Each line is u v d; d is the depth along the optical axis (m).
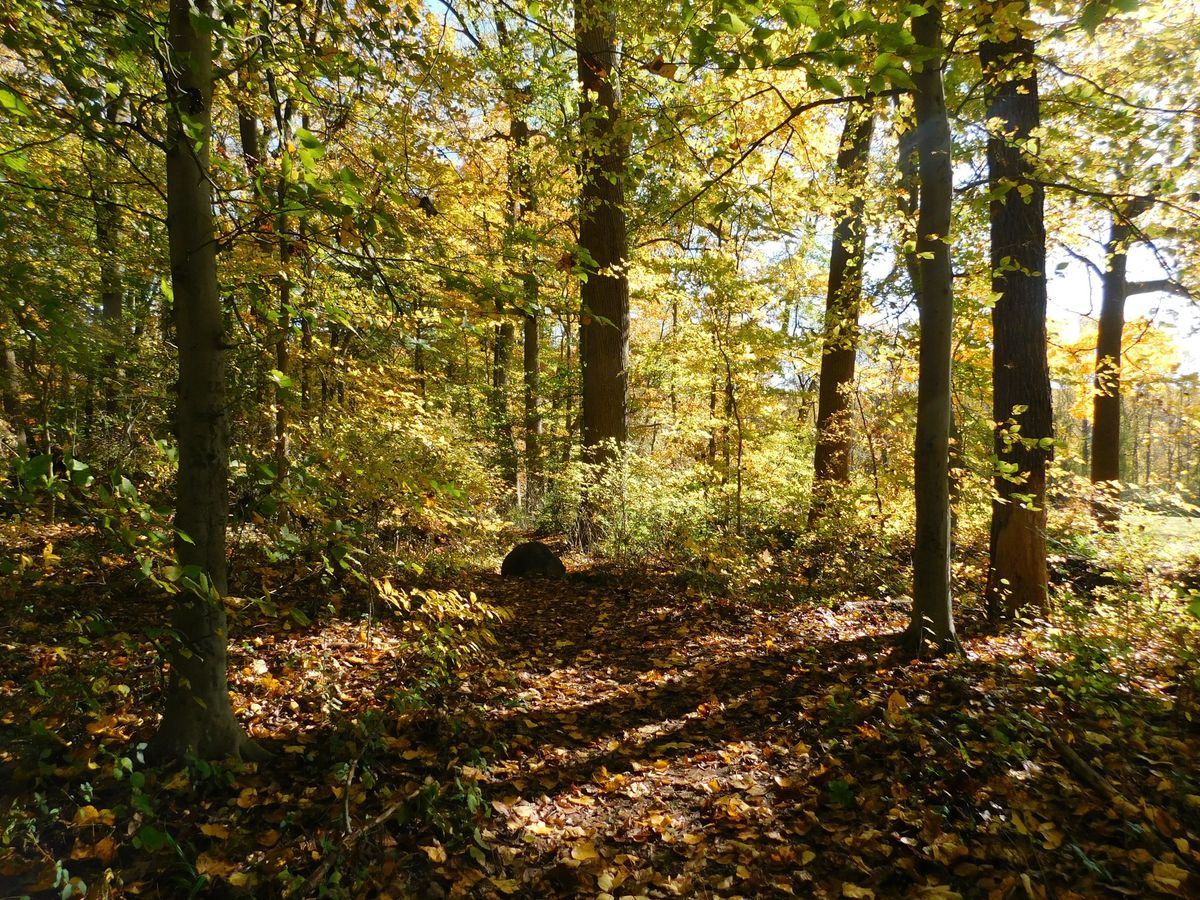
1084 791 3.23
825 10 2.09
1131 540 7.59
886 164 10.09
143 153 6.80
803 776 3.78
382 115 5.71
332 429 6.70
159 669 3.85
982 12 3.54
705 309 10.34
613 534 9.99
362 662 5.21
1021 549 6.55
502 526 10.94
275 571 6.46
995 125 6.11
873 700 4.58
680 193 8.74
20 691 3.64
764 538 9.77
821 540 8.94
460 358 16.73
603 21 6.47
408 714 4.24
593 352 11.07
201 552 3.20
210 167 3.32
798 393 16.67
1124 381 9.91
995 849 2.88
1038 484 6.54
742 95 5.47
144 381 8.79
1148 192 6.50
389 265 3.44
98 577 5.55
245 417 6.23
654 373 16.47
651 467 11.18
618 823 3.45
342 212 2.64
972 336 8.77
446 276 3.33
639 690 5.36
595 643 6.56
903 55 2.14
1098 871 2.68
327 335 7.76
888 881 2.83
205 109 3.01
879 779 3.58
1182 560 7.21
